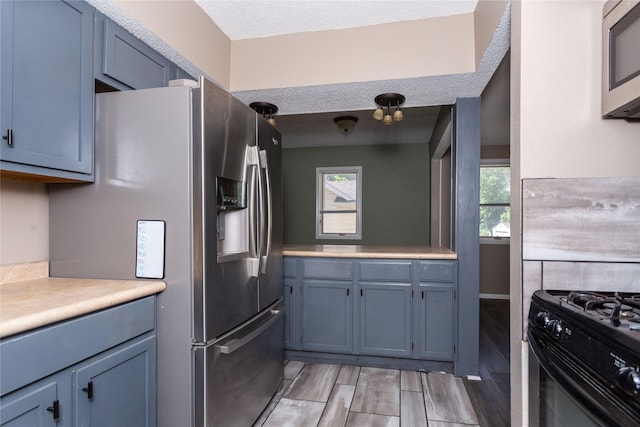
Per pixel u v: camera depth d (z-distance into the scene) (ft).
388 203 19.03
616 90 3.84
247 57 8.43
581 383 2.82
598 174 4.24
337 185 19.80
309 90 8.37
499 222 17.79
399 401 7.26
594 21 4.25
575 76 4.28
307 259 9.17
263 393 6.64
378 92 8.51
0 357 2.91
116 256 5.02
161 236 4.84
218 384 5.03
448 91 8.38
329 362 9.29
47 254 5.33
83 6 4.75
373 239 19.17
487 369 8.89
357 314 8.92
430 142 17.78
